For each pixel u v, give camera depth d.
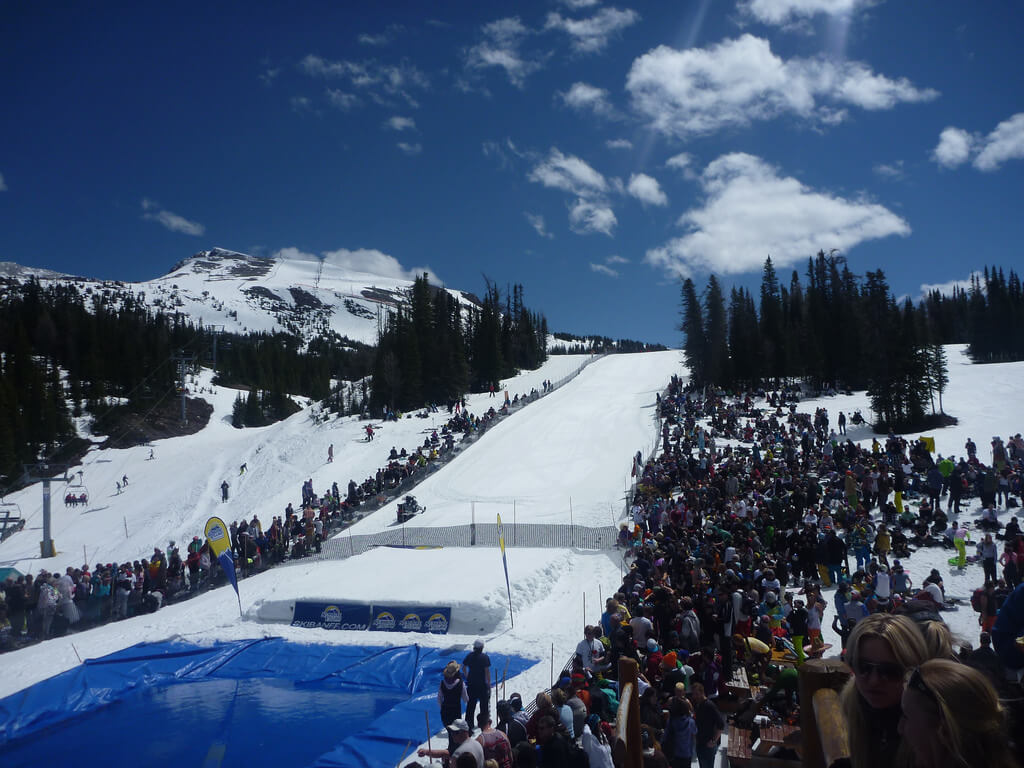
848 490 25.69
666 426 48.16
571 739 8.96
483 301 95.81
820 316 75.38
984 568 18.44
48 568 44.72
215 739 15.56
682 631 13.88
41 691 18.56
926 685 2.00
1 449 72.31
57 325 122.00
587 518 33.88
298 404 123.44
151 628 23.97
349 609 23.53
